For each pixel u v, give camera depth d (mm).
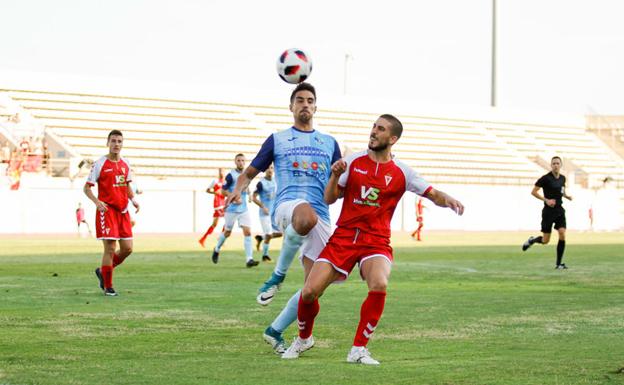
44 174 80812
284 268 14531
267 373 12062
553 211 34875
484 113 124188
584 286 26406
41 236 74750
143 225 81500
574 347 14492
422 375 11930
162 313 18938
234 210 34688
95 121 94375
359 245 13070
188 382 11398
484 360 13172
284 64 15781
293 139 14422
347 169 13148
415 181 13211
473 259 41062
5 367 12477
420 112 119125
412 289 25125
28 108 92500
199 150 96938
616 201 113875
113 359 13195
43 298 22000
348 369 12398
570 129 130875
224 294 23234
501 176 109812
